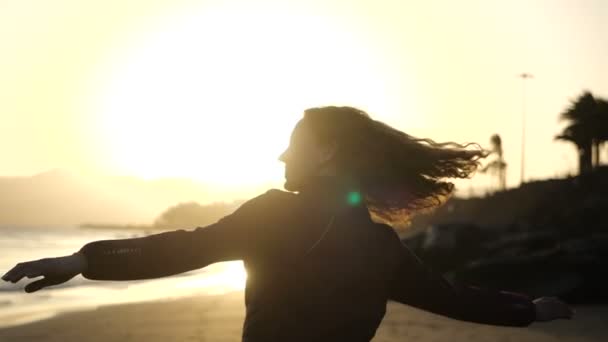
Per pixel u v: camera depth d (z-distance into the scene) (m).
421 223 47.03
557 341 9.84
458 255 25.86
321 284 1.95
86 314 13.96
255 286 1.96
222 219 1.96
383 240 2.11
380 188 2.15
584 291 17.95
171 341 10.05
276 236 1.95
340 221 2.03
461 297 2.30
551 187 50.06
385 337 9.95
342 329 1.95
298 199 2.03
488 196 63.09
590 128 52.31
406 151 2.14
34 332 11.31
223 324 11.96
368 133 2.11
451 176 2.19
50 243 64.56
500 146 68.12
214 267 41.38
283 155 2.13
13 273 1.73
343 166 2.12
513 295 2.43
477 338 9.98
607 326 11.55
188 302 16.88
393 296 2.21
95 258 1.80
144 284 24.17
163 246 1.85
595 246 18.69
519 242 23.88
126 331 11.24
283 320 1.92
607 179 45.62
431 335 10.21
